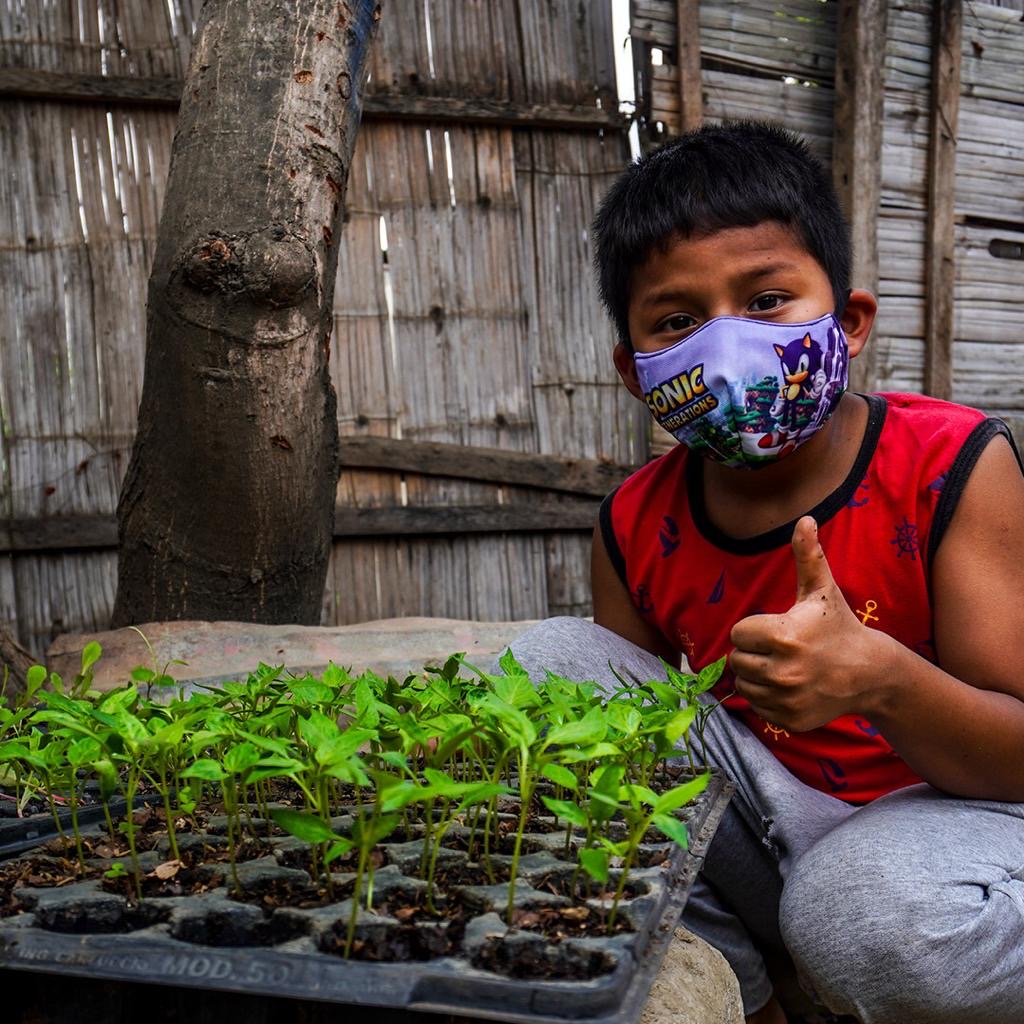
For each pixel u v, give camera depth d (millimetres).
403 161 4758
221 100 2582
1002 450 1610
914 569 1617
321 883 1142
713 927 1752
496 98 4832
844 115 5074
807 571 1321
